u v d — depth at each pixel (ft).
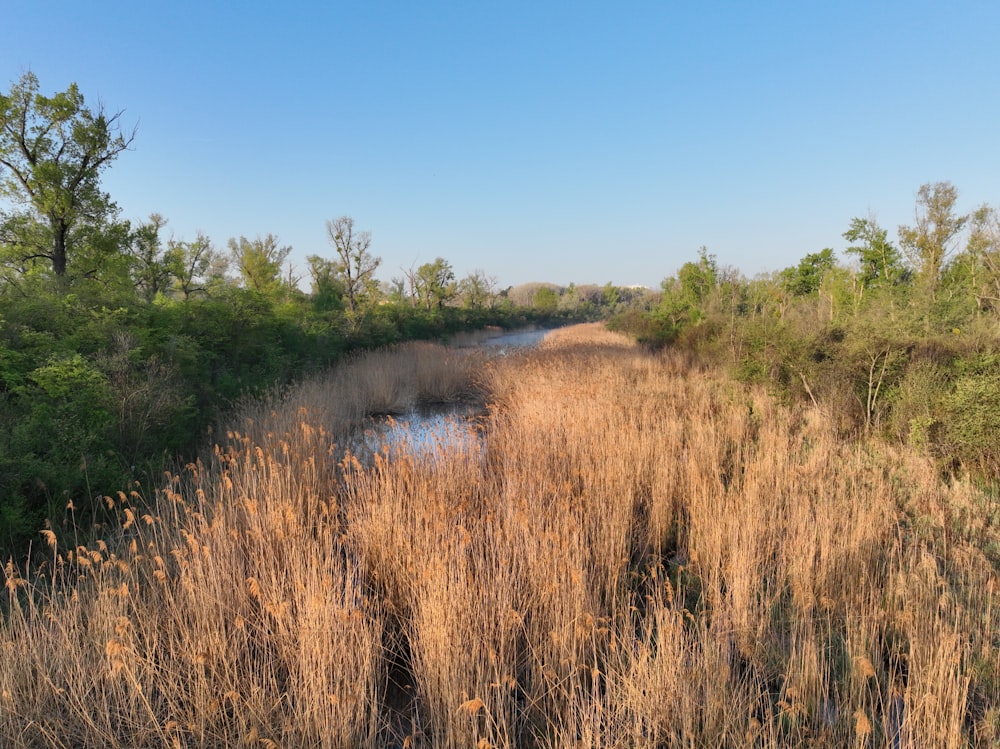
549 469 21.54
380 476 19.33
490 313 156.97
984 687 10.91
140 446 22.44
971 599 13.33
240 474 20.07
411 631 13.35
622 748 9.61
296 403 31.42
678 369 54.44
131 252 50.21
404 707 12.00
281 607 11.81
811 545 15.37
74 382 21.47
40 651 11.03
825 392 31.35
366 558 16.01
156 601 12.76
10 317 26.12
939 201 48.62
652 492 20.90
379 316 80.33
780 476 20.61
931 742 9.31
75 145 42.37
